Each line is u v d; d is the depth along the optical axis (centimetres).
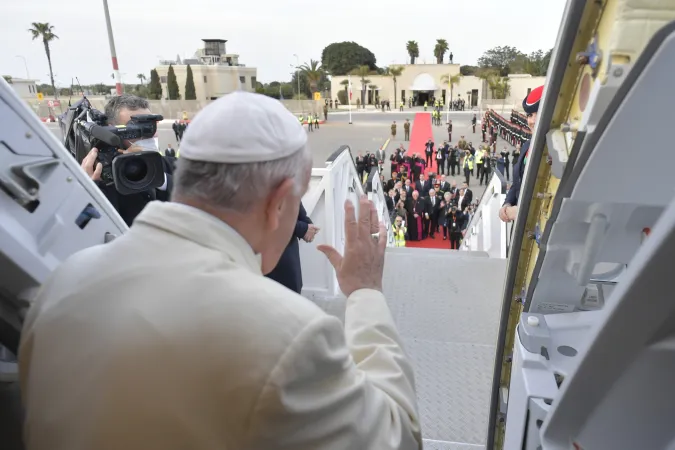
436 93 6450
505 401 172
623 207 114
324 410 76
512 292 162
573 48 107
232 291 78
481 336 325
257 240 92
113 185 211
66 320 82
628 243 119
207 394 72
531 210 146
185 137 88
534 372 135
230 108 85
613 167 106
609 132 99
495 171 602
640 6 88
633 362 80
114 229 124
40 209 105
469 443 235
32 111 104
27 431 83
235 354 72
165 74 5700
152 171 179
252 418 71
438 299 377
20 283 103
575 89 115
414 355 305
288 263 278
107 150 201
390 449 85
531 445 132
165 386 73
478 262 450
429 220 1486
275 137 84
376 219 121
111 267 85
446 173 2514
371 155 2436
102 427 74
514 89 5925
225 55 6247
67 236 112
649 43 85
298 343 74
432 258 461
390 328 112
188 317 76
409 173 2323
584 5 99
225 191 83
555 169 120
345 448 78
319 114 5525
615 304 75
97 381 76
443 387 275
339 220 415
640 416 84
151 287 80
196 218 85
